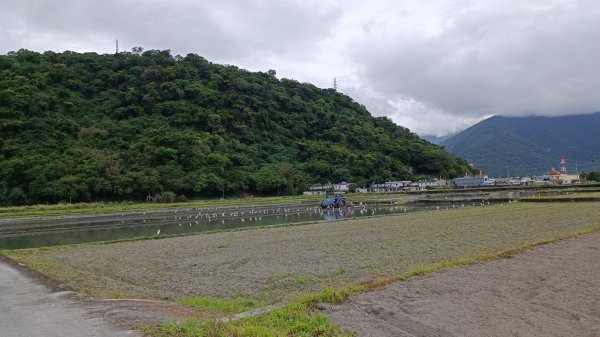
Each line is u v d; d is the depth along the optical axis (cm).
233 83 13988
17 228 4016
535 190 7738
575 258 1393
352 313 880
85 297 1127
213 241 2466
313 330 774
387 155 13600
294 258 1761
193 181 8738
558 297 991
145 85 12000
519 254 1482
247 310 955
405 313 880
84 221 4600
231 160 10438
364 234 2497
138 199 8156
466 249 1791
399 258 1653
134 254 2058
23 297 1126
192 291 1278
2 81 9619
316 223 3569
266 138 12862
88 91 11412
